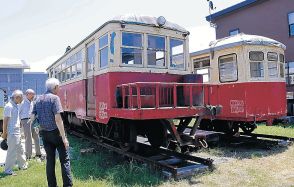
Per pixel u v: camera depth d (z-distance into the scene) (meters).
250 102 9.49
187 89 7.48
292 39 16.81
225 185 5.65
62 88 12.70
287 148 8.86
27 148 8.16
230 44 9.95
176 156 7.43
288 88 16.62
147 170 6.41
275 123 10.62
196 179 6.00
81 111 9.47
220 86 10.38
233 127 10.69
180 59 8.41
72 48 10.70
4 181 6.09
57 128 5.16
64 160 5.18
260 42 9.80
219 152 8.53
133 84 6.45
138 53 7.67
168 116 6.71
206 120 11.81
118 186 5.63
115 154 8.23
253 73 9.66
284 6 17.25
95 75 8.30
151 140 8.52
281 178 6.00
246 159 7.69
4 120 6.71
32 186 5.75
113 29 7.40
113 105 7.21
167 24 8.22
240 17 19.95
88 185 5.66
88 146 9.58
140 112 6.34
